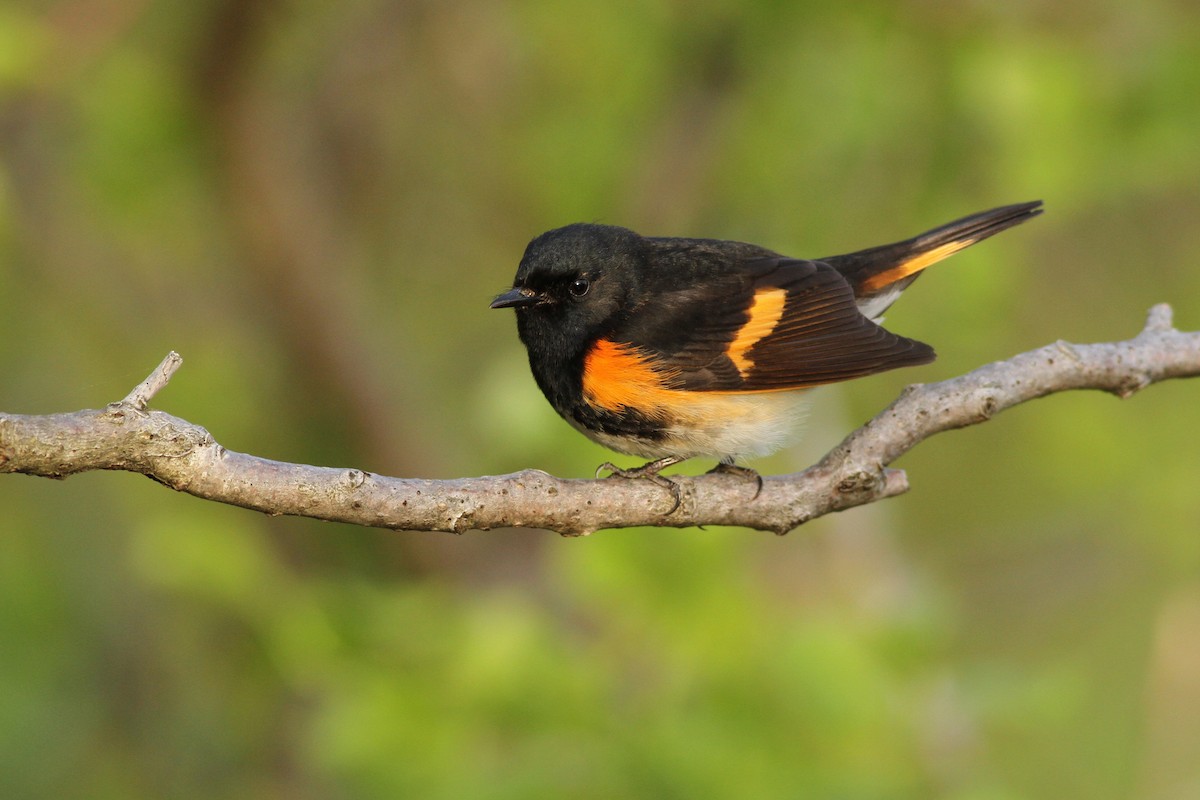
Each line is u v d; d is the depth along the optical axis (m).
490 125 14.56
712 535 9.54
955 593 14.01
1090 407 14.08
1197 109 12.70
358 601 10.06
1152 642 13.80
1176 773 12.92
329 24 14.09
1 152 12.23
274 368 13.95
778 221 13.85
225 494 5.48
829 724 9.04
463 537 13.46
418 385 14.59
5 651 12.34
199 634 13.10
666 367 7.44
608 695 9.38
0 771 12.29
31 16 11.79
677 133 14.02
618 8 13.97
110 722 12.99
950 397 6.71
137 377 13.37
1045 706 9.59
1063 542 14.66
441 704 9.28
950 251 8.39
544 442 10.48
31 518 12.95
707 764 8.70
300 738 12.65
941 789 9.65
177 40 12.70
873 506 13.20
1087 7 13.10
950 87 13.08
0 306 13.08
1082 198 13.12
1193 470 14.06
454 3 14.03
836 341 7.62
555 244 7.64
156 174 13.16
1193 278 14.68
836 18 13.41
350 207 14.66
